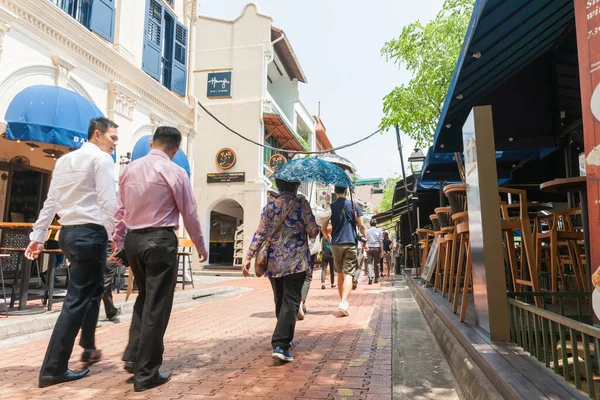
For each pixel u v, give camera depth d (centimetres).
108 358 398
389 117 949
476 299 346
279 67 2536
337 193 648
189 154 1336
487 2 326
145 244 316
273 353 366
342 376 332
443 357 379
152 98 1149
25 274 585
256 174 2073
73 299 333
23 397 291
